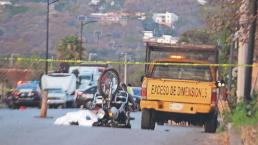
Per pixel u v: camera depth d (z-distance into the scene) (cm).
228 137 3328
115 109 4478
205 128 4425
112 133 3606
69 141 3145
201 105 4388
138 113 7444
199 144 3253
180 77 4562
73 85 9325
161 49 4694
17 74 12238
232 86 8062
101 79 4541
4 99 9738
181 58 4597
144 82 4453
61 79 9262
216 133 4031
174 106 4416
